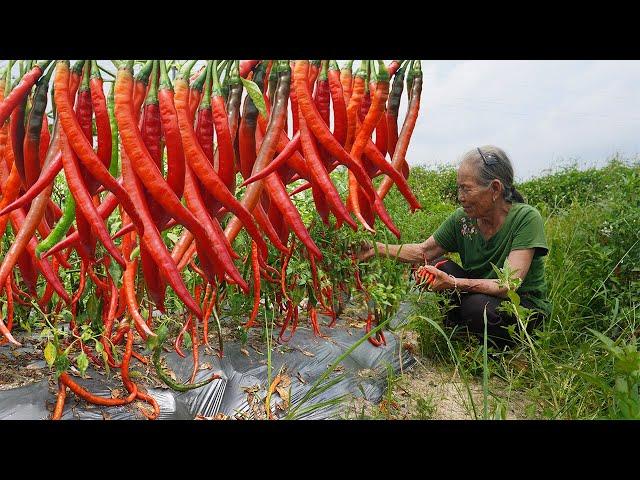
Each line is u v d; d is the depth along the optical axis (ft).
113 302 8.47
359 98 5.38
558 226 19.66
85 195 4.41
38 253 4.75
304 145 4.99
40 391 8.69
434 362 12.81
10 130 4.85
